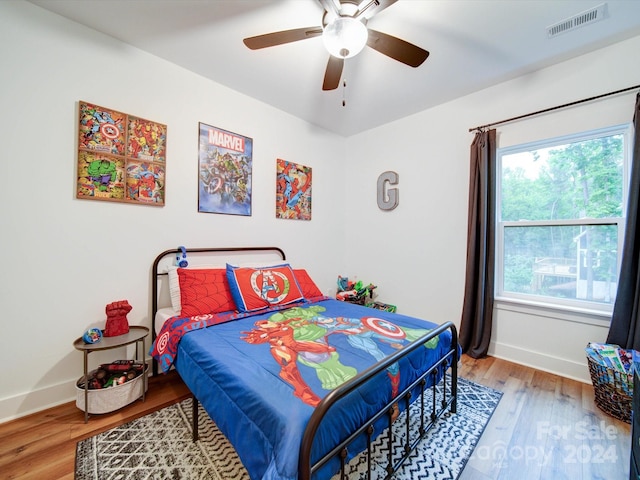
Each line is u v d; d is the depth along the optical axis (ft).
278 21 5.69
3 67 5.08
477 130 8.29
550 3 5.11
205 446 4.49
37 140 5.38
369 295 10.90
